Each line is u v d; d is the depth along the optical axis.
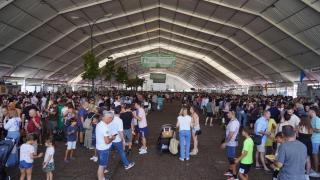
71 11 33.34
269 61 47.47
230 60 60.69
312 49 33.22
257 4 29.91
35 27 33.38
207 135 18.09
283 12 29.06
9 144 7.77
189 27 45.38
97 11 34.94
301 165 4.94
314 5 24.70
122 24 43.56
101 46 54.94
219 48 55.28
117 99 18.66
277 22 32.03
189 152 12.31
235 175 8.75
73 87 74.44
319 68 37.69
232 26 39.22
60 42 43.09
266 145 10.67
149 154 12.36
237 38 44.22
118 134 9.70
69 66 58.47
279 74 51.09
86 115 13.70
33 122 10.89
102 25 41.50
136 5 35.81
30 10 29.25
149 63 50.06
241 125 20.09
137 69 110.50
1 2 25.27
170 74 140.00
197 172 9.66
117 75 69.56
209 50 59.94
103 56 63.12
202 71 90.88
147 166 10.36
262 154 9.99
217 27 42.06
